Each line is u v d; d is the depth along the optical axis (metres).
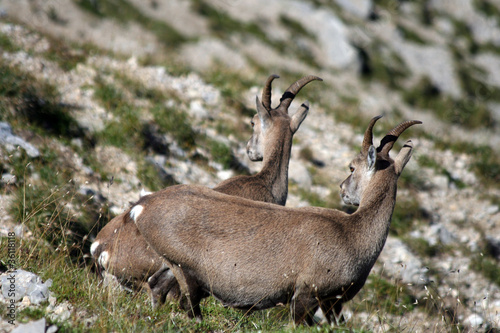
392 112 81.81
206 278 18.56
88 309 17.48
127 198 30.38
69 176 29.30
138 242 20.02
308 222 18.56
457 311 31.02
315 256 18.19
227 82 53.91
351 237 18.83
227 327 19.17
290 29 111.12
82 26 82.94
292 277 18.22
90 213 26.78
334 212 19.45
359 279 19.03
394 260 34.06
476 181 49.00
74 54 47.00
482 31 145.62
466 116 85.75
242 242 18.27
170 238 18.44
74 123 34.53
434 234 38.53
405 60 116.00
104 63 47.28
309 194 38.38
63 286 18.25
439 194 44.84
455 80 113.75
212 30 101.81
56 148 31.23
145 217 18.95
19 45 43.69
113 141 34.69
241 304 18.89
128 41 81.75
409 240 36.75
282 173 25.23
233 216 18.53
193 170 36.50
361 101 74.69
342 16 119.56
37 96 35.22
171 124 38.97
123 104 39.19
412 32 127.88
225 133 42.56
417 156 49.53
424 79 108.44
